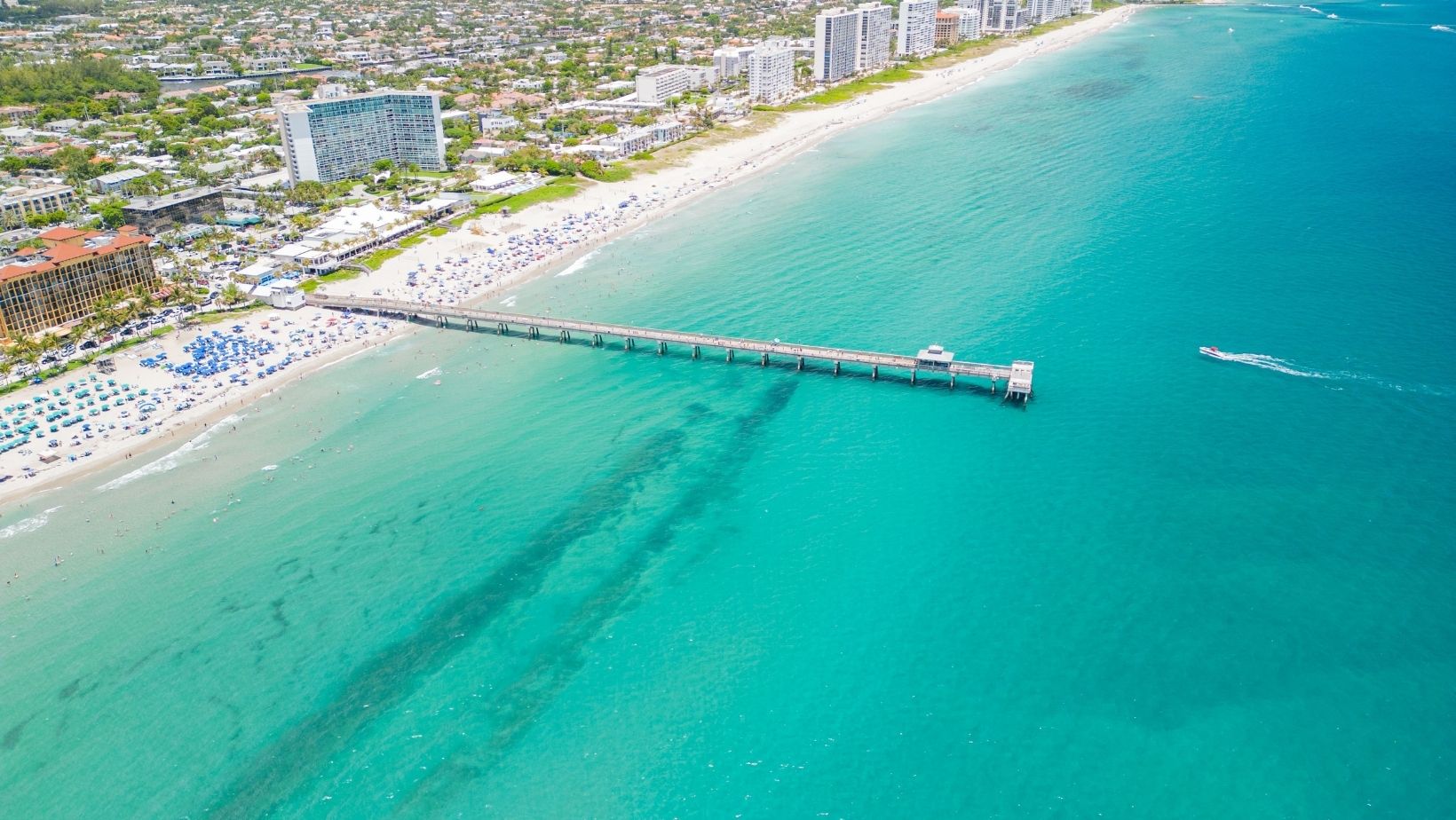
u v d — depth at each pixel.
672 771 99.12
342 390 182.25
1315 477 136.50
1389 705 100.50
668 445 157.38
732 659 112.19
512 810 96.00
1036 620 114.56
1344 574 118.19
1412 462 138.62
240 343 199.75
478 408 173.75
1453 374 161.38
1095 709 102.25
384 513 143.12
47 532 141.25
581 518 139.12
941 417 160.62
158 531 141.12
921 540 129.88
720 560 128.62
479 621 120.38
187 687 112.62
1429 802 90.56
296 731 106.12
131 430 167.00
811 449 153.75
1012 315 194.62
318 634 119.69
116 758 103.94
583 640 116.50
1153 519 130.25
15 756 104.50
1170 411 155.88
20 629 122.44
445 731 105.25
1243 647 108.56
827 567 125.94
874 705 104.88
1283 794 92.06
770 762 99.19
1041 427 155.00
